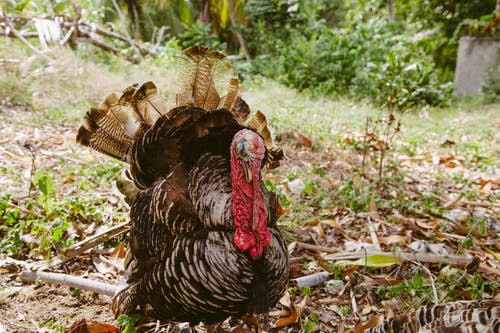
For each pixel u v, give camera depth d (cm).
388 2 664
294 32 573
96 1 519
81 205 189
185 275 119
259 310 119
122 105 145
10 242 171
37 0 451
